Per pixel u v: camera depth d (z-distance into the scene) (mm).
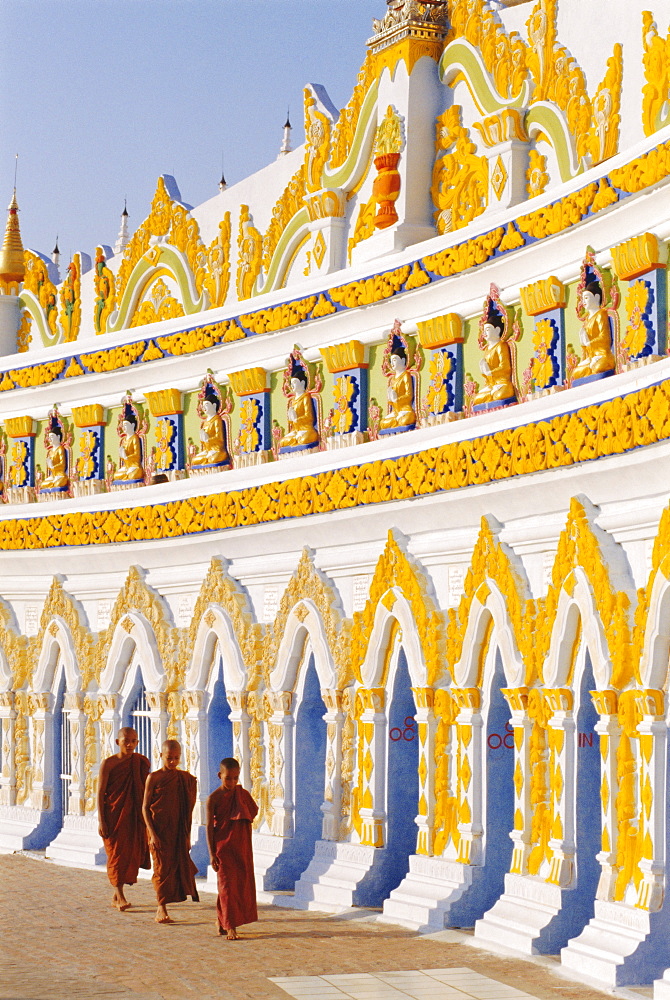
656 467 13039
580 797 14344
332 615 18406
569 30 16500
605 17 15867
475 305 17453
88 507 23078
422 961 13930
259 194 22484
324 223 20641
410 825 17453
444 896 15703
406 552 17188
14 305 28125
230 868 15305
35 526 23812
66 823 22875
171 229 24156
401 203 18938
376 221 19281
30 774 24328
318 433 20438
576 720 14398
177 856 16484
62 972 13500
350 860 17547
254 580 20328
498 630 15422
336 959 14070
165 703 21531
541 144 17062
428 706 16578
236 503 20000
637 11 15258
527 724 15016
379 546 17922
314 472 18562
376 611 17500
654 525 13344
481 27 17953
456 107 18578
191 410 23203
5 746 24656
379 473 17359
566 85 16422
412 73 18844
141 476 24172
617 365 14859
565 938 14047
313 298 19797
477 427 15914
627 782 13305
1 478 27188
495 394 16781
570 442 14062
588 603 13852
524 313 16578
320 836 19031
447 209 18609
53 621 23688
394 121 19062
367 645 17625
